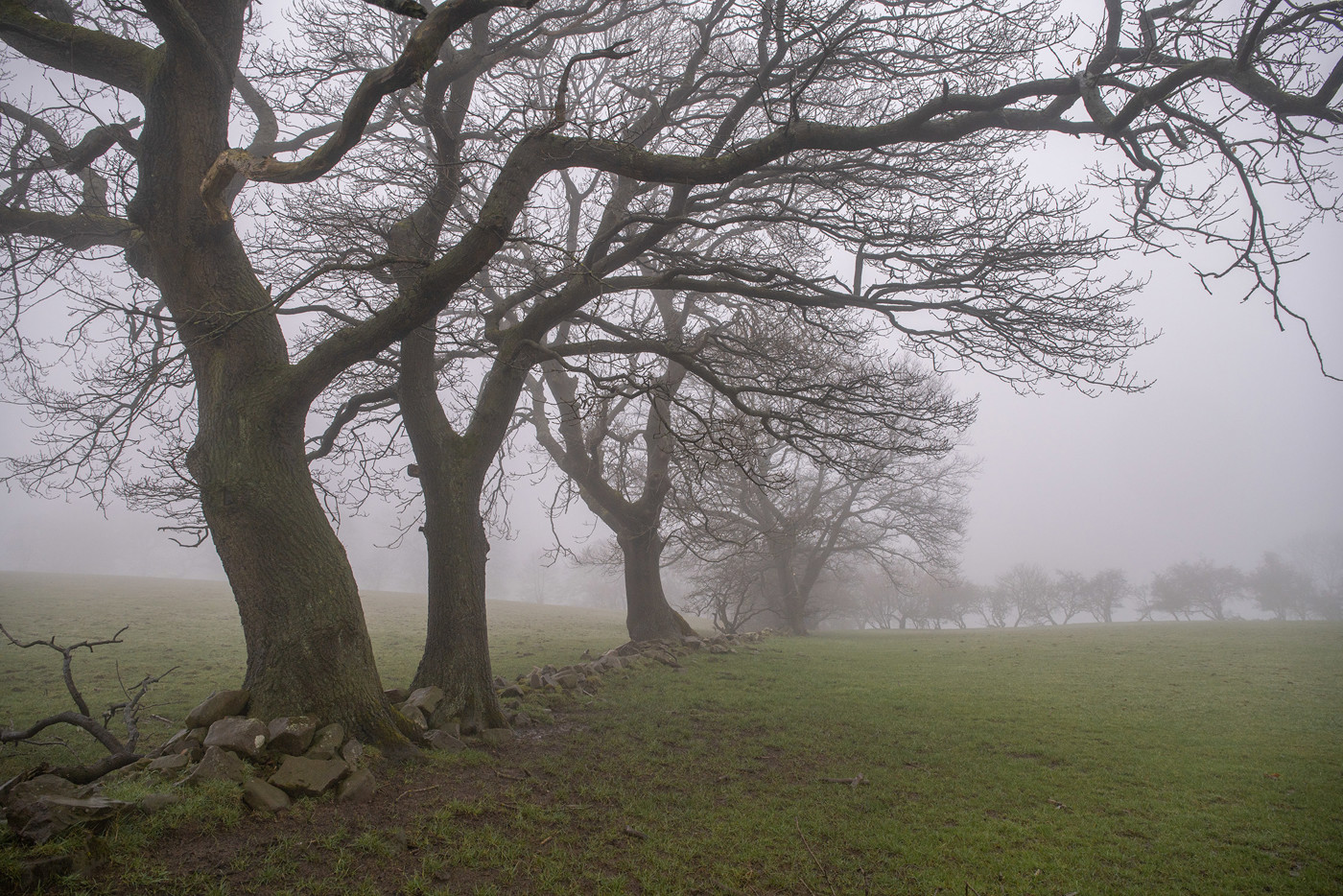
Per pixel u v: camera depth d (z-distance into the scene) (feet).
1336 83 19.19
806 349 45.96
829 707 34.96
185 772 17.56
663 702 34.86
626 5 38.99
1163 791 22.72
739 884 16.22
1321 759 25.90
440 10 18.65
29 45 22.77
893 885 16.33
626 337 35.63
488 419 31.32
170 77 21.98
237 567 21.52
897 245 33.09
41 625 55.36
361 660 22.20
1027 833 19.48
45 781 15.72
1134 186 27.96
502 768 22.61
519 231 32.68
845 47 32.40
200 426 22.84
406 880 14.92
